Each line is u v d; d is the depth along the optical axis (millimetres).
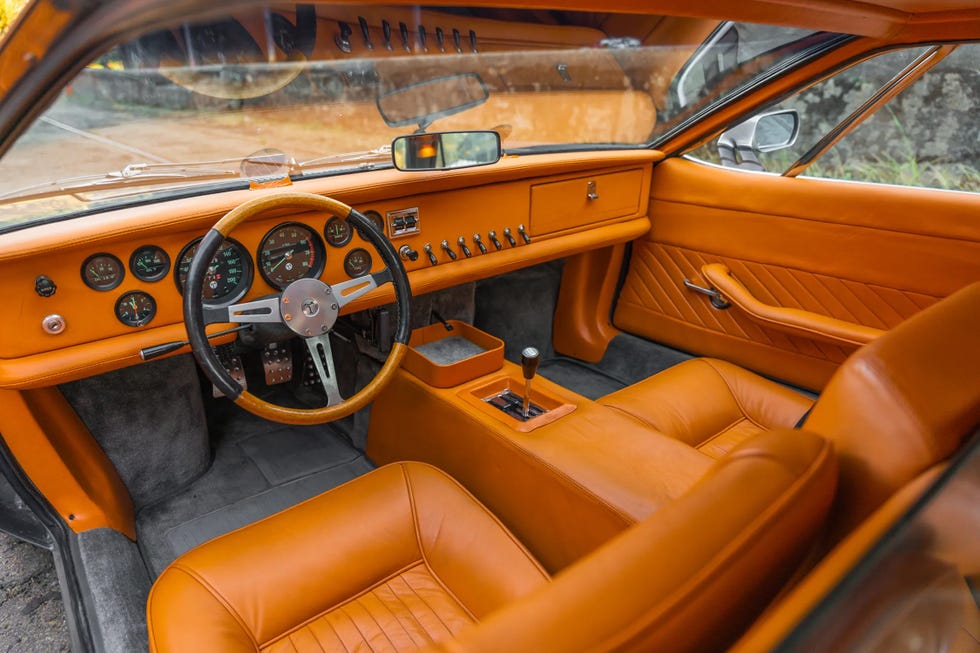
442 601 1181
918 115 2023
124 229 1302
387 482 1313
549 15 1769
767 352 2111
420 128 1888
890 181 1961
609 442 1432
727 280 2135
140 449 1830
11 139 1010
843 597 451
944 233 1698
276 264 1557
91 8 627
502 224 1941
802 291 2006
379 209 1683
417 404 1747
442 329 1967
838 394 792
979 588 482
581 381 2518
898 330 833
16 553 1718
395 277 1489
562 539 1386
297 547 1180
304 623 1114
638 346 2465
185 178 1482
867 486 723
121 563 1537
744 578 566
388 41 1616
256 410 1349
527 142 2100
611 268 2453
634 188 2244
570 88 2037
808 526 653
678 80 2043
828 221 1894
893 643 426
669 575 543
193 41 1281
